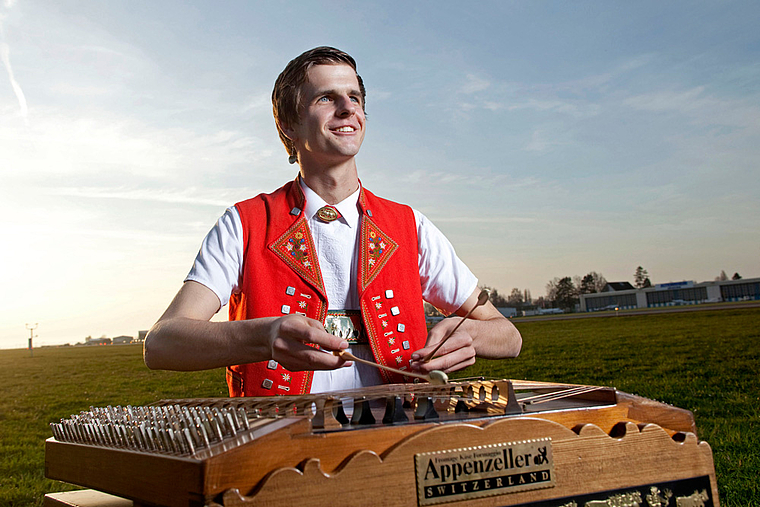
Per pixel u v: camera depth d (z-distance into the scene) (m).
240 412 0.95
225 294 1.69
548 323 42.53
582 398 1.16
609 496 0.97
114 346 48.00
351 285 1.80
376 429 0.86
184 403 1.33
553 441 0.94
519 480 0.91
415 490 0.84
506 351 1.57
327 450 0.83
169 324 1.46
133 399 12.93
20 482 5.46
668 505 1.01
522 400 1.11
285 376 1.65
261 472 0.78
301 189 1.83
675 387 10.72
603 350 19.41
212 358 1.36
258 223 1.75
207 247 1.71
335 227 1.82
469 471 0.88
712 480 1.06
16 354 36.34
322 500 0.79
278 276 1.71
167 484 0.82
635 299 87.06
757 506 3.70
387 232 1.85
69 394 13.95
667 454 1.02
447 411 1.24
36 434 8.97
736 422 6.86
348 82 1.75
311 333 1.19
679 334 23.75
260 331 1.29
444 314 2.05
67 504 1.37
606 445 0.98
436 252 1.94
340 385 1.72
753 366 13.13
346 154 1.75
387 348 1.74
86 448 1.10
